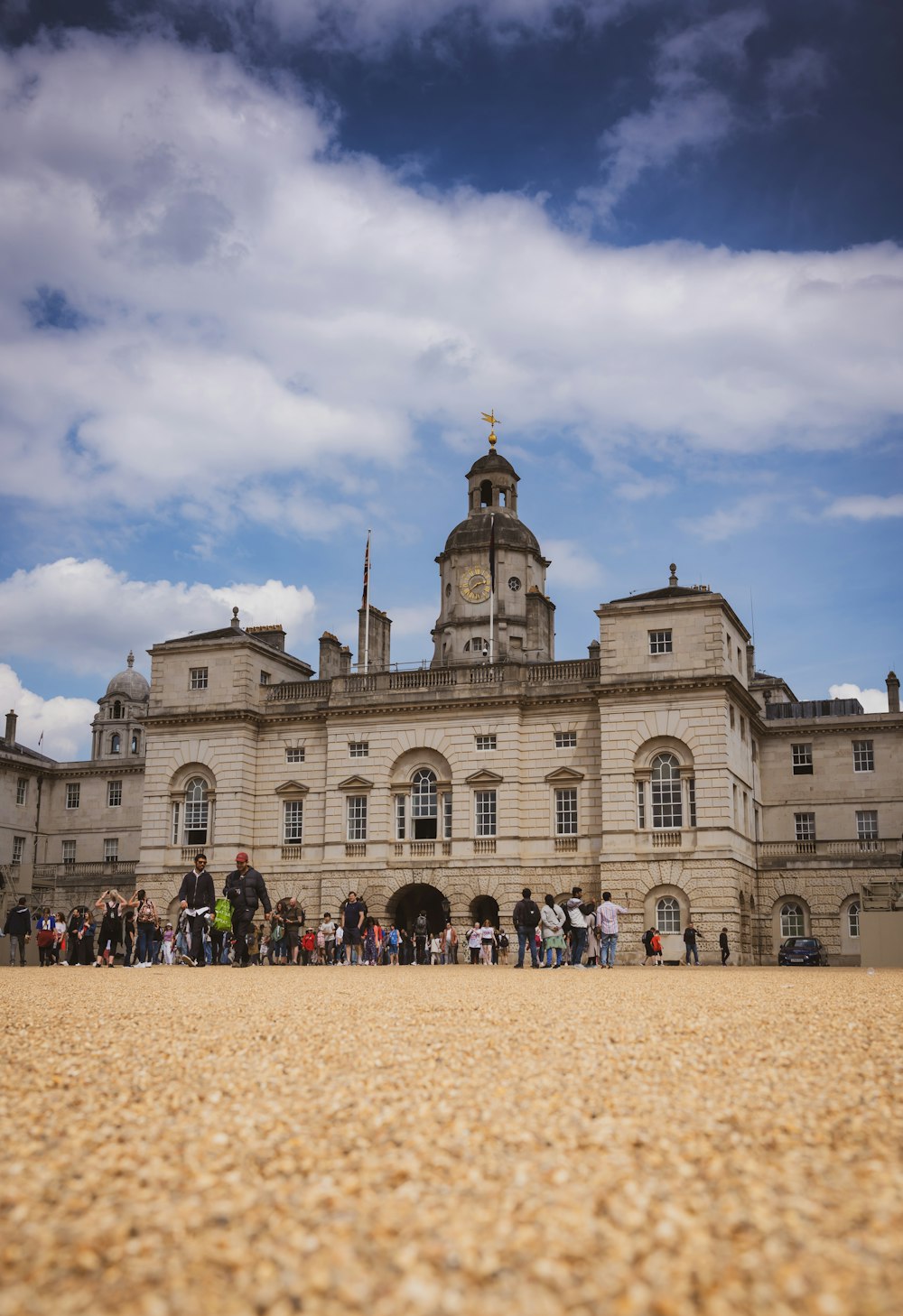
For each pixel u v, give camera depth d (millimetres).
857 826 79062
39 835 103375
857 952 71750
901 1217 8203
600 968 50594
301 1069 13938
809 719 80812
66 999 24062
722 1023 18812
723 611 70188
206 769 79625
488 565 92000
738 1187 8898
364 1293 7078
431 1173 9320
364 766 76625
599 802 71688
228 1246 7789
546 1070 13773
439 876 73375
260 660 81562
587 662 74188
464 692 74688
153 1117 11352
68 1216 8391
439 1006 22500
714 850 67688
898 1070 13727
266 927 76750
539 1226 8086
